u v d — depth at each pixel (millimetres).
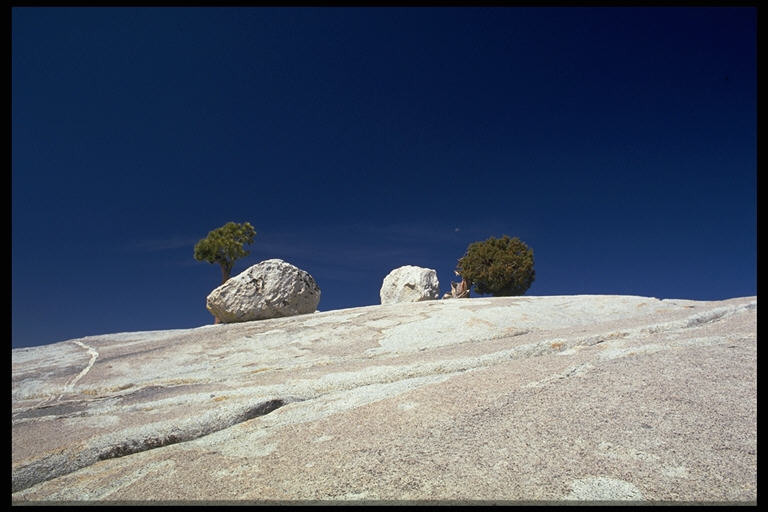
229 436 4836
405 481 3377
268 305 14789
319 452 3992
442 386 5402
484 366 6695
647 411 4430
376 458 3748
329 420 4797
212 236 28453
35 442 5012
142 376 8336
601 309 11711
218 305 14852
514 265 29469
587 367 5773
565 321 10492
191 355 9648
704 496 3098
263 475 3684
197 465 4027
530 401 4723
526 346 7105
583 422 4215
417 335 9641
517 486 3254
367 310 13203
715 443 3814
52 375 8703
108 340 12617
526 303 12273
